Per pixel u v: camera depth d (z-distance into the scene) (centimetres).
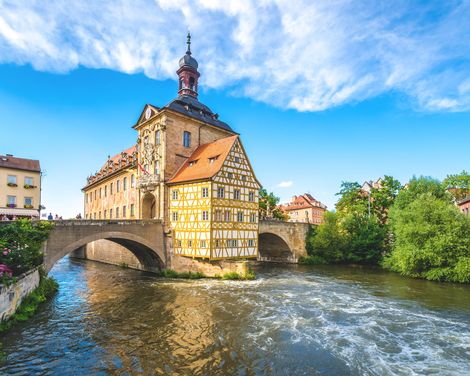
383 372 961
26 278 1485
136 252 2908
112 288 2122
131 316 1491
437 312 1608
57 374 927
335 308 1667
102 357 1041
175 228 2728
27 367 968
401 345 1169
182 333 1269
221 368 971
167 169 2867
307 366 993
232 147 2684
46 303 1689
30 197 3503
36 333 1245
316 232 4075
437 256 2475
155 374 929
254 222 2850
